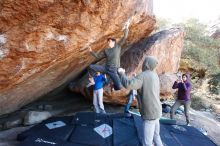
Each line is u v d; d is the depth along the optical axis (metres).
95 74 7.42
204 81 14.97
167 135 5.96
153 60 4.14
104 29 5.06
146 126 4.21
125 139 5.45
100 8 4.23
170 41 9.25
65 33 4.29
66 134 5.50
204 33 17.66
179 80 7.08
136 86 3.97
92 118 6.41
